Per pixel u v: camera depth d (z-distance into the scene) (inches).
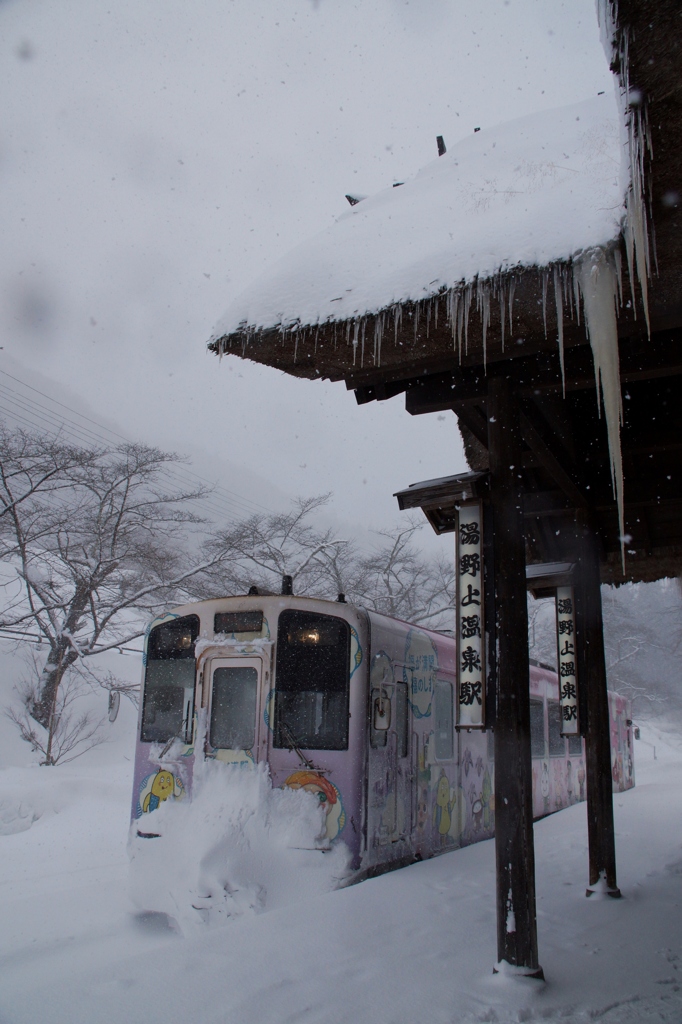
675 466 292.5
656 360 195.2
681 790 665.6
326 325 182.2
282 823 239.0
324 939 190.9
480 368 212.4
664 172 133.1
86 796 511.8
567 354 202.1
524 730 180.9
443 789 322.7
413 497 207.8
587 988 164.2
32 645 834.2
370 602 1105.4
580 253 153.6
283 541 1074.7
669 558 343.0
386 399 225.5
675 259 156.9
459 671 194.2
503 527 194.9
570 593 285.9
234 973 169.0
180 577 816.9
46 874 327.6
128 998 155.9
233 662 262.8
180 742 260.5
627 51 117.2
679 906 237.9
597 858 255.4
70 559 768.3
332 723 253.4
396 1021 145.8
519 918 169.2
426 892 236.8
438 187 219.0
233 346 196.7
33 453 791.1
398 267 180.7
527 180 193.9
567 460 268.8
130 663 911.0
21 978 184.5
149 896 239.9
